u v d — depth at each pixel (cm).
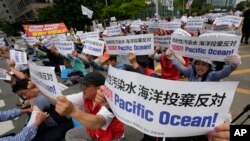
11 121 512
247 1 1158
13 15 10200
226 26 929
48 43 979
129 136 402
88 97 251
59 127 338
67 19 3775
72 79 754
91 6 3762
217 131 134
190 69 347
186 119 136
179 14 4150
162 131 142
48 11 4106
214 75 307
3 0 10175
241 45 1138
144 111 145
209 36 320
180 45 359
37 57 1423
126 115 157
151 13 4209
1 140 266
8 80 455
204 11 4100
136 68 362
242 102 484
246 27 1120
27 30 1000
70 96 280
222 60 316
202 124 135
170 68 447
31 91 318
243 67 748
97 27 1977
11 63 481
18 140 265
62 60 957
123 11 3691
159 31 946
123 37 405
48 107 328
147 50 393
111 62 451
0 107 637
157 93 137
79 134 300
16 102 662
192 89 131
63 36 1058
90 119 183
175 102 135
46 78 212
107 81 172
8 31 5478
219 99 131
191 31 938
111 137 261
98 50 550
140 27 1393
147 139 286
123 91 154
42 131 332
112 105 169
